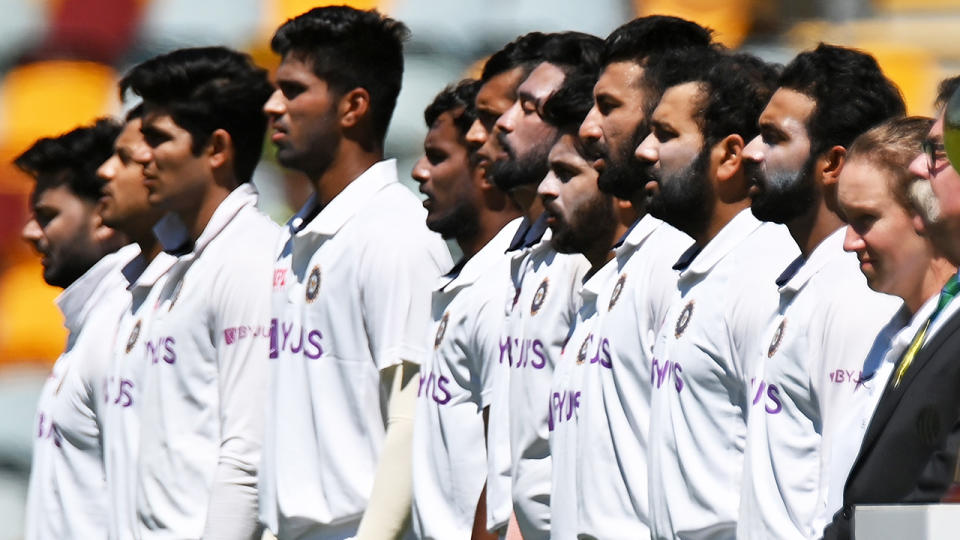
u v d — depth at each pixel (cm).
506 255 2077
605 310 1873
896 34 3222
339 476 2086
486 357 2047
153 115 2297
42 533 2569
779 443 1634
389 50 2153
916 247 1515
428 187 2112
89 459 2538
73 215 2670
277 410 2136
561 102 1928
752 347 1681
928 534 1112
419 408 2064
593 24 3431
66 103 3697
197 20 3728
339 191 2142
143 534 2269
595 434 1856
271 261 2228
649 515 1789
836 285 1602
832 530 1435
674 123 1777
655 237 1844
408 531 2083
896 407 1410
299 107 2125
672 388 1753
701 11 3281
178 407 2241
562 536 1900
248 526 2167
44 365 3525
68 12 3772
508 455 2008
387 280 2066
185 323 2236
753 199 1691
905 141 1525
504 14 3509
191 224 2308
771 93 1775
